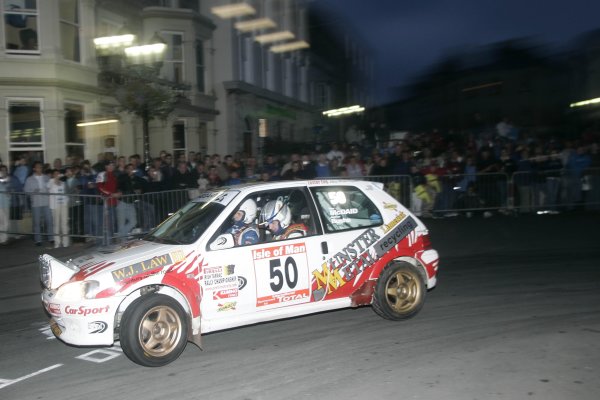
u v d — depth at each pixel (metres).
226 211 5.50
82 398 4.51
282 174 12.59
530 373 4.71
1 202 10.63
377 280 6.08
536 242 10.88
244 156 15.81
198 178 12.48
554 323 6.09
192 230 5.51
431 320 6.31
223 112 22.02
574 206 13.97
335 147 17.52
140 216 10.59
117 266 5.04
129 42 15.92
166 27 19.27
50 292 5.18
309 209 5.86
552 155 14.44
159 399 4.43
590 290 7.47
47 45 14.17
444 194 13.32
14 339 6.09
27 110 14.18
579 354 5.14
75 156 13.15
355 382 4.63
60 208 10.49
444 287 7.85
